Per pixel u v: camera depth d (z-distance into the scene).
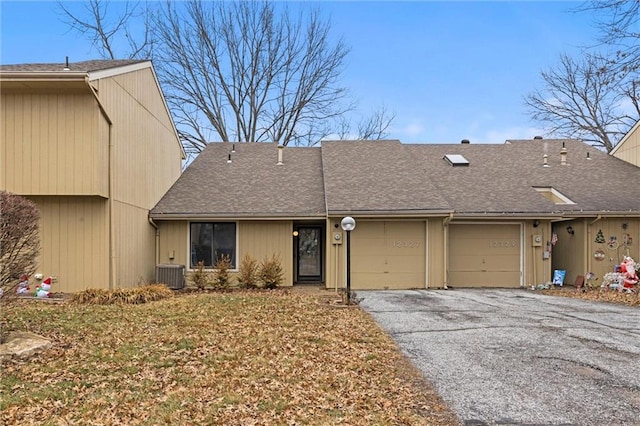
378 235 14.77
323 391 5.05
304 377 5.47
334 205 14.40
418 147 19.86
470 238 15.28
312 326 8.14
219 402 4.68
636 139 18.08
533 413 4.47
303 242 16.56
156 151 15.45
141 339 7.00
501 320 8.89
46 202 11.64
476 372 5.70
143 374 5.49
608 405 4.66
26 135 11.05
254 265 14.57
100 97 11.18
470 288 14.88
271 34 29.06
